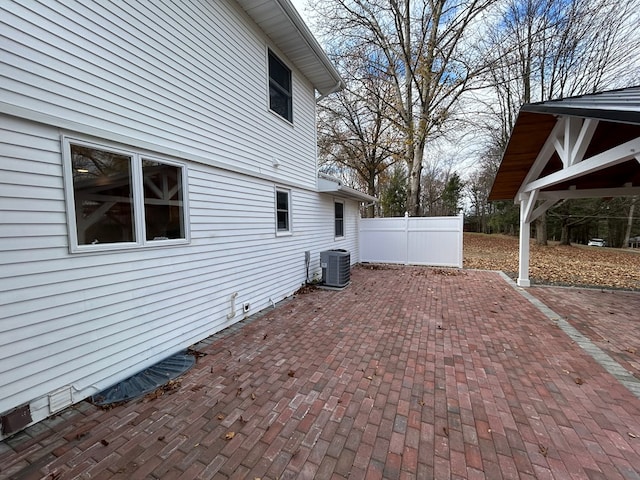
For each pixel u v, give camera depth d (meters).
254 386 2.70
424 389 2.63
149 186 3.10
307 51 5.71
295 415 2.28
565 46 12.06
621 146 3.13
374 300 5.70
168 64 3.27
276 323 4.41
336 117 14.70
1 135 1.98
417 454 1.88
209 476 1.73
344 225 9.63
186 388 2.67
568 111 3.16
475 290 6.48
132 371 2.90
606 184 6.62
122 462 1.83
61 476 1.73
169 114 3.29
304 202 6.82
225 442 2.00
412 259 10.28
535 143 5.10
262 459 1.85
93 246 2.55
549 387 2.65
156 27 3.12
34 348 2.17
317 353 3.38
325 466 1.79
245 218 4.67
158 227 3.22
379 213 22.33
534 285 6.94
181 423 2.20
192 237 3.63
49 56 2.21
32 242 2.15
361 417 2.25
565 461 1.82
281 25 4.90
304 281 6.88
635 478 1.69
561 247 15.79
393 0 10.91
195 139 3.66
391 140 13.16
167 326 3.30
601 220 19.28
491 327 4.18
